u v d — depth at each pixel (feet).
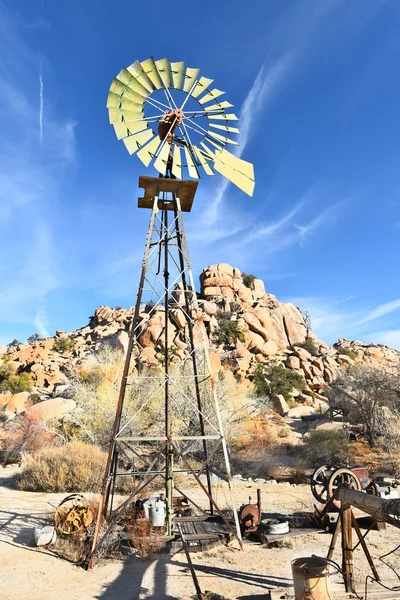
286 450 77.05
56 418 90.99
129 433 72.43
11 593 21.83
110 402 82.07
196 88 34.35
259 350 171.12
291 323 201.26
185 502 37.93
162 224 33.94
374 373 88.94
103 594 21.59
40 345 198.59
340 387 93.30
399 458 60.49
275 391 130.31
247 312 187.93
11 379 151.84
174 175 33.78
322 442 69.15
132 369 116.57
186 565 25.57
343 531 19.80
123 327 199.11
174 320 152.05
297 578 17.51
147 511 31.07
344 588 20.25
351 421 85.46
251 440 79.66
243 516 31.42
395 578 22.66
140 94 32.76
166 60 33.01
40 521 35.55
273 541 28.89
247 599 20.56
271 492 48.47
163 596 21.17
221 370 131.34
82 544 28.50
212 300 198.18
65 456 53.11
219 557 26.86
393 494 35.63
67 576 24.14
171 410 75.31
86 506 31.14
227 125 35.68
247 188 34.50
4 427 88.38
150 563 26.02
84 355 184.96
